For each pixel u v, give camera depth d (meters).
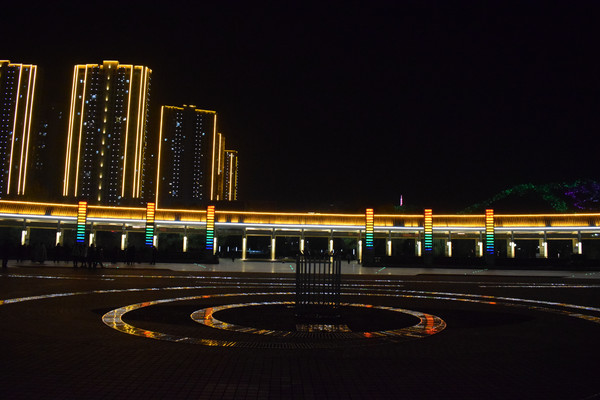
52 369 6.38
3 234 82.31
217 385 5.84
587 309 14.15
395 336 9.30
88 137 154.88
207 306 13.43
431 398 5.52
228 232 64.31
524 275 33.75
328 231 63.44
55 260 39.31
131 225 61.41
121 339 8.46
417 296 17.50
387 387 5.89
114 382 5.87
